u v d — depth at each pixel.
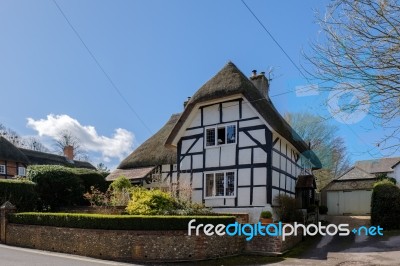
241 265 11.93
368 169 35.47
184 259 12.56
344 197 29.80
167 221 12.69
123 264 11.70
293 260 12.59
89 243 13.20
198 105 19.67
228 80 18.62
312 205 21.98
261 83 22.19
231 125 18.84
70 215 14.03
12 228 16.03
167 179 22.19
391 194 18.38
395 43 4.91
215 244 13.20
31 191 19.17
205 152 19.45
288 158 20.47
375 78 5.13
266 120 17.44
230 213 16.84
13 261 11.17
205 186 19.12
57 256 12.74
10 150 36.16
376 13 4.87
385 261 11.80
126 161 26.55
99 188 23.50
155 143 26.20
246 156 18.09
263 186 17.36
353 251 13.71
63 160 43.09
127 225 12.76
